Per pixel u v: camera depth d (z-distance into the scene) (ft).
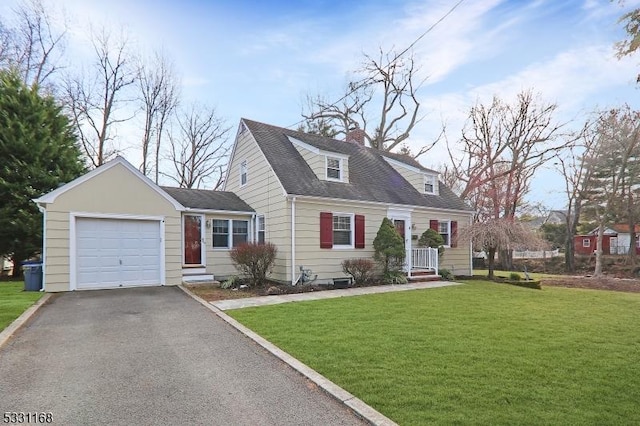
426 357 15.74
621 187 90.02
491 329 20.93
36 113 44.24
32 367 14.62
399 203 49.73
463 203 62.44
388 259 45.14
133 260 35.91
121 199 35.35
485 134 83.35
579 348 17.48
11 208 40.70
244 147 50.70
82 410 11.12
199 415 10.85
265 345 17.43
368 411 10.85
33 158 42.83
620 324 23.04
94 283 34.01
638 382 13.34
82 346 17.35
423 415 10.60
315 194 41.86
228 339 18.72
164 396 12.13
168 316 23.77
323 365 14.70
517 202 86.07
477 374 13.85
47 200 32.09
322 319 22.99
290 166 44.88
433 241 50.44
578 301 33.35
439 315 24.71
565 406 11.32
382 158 62.28
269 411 11.12
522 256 118.21
